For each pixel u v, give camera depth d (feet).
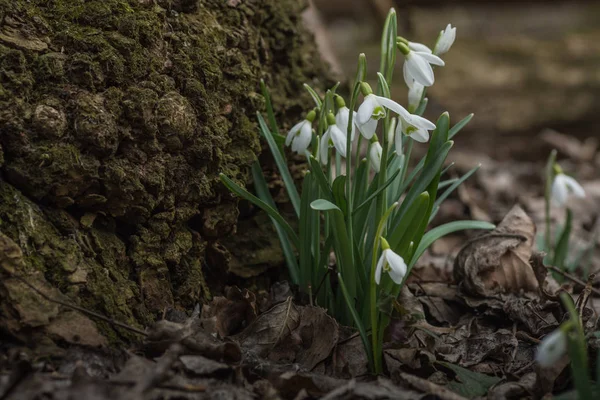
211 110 3.17
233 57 3.29
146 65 3.07
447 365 3.03
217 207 3.24
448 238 4.12
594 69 6.77
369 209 3.19
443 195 3.28
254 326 3.10
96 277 2.99
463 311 3.40
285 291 3.28
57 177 2.95
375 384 2.92
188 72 3.15
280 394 2.91
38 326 2.87
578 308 3.16
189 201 3.16
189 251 3.21
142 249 3.08
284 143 3.31
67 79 3.00
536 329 3.22
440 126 3.04
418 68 3.06
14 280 2.88
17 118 2.93
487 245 3.46
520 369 3.08
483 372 3.08
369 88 3.00
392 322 3.10
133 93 3.04
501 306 3.33
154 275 3.10
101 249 3.02
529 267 3.42
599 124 6.56
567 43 6.99
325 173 3.31
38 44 2.99
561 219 4.43
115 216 3.05
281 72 3.59
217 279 3.31
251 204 3.41
